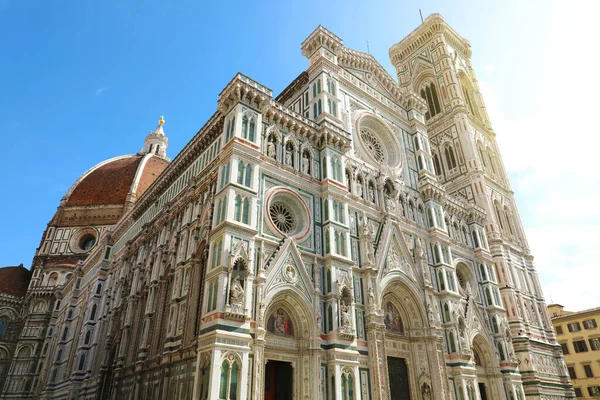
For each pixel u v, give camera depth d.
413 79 84.88
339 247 36.66
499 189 71.50
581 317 84.44
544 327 62.09
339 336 32.19
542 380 53.84
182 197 44.19
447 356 42.25
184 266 37.28
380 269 39.94
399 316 41.97
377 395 33.25
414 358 40.56
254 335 28.31
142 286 46.47
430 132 77.56
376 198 45.06
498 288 55.84
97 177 117.00
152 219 51.22
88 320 60.41
